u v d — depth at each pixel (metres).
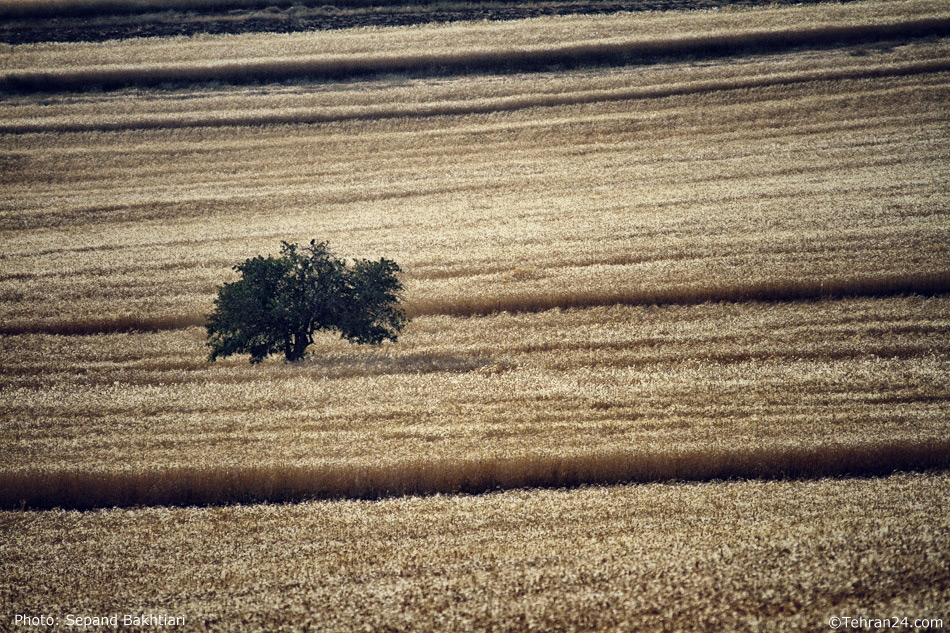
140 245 76.88
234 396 50.12
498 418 45.59
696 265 64.94
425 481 40.19
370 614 30.41
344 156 92.88
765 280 61.09
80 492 40.75
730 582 30.55
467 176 87.44
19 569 34.84
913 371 48.59
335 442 43.62
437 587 31.47
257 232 78.44
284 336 54.88
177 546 36.12
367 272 55.12
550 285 63.41
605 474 40.12
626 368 51.81
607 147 90.81
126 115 100.62
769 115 93.19
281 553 35.06
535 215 77.94
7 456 43.25
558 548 33.78
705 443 41.09
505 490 39.97
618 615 29.50
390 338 55.91
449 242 73.19
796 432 42.09
